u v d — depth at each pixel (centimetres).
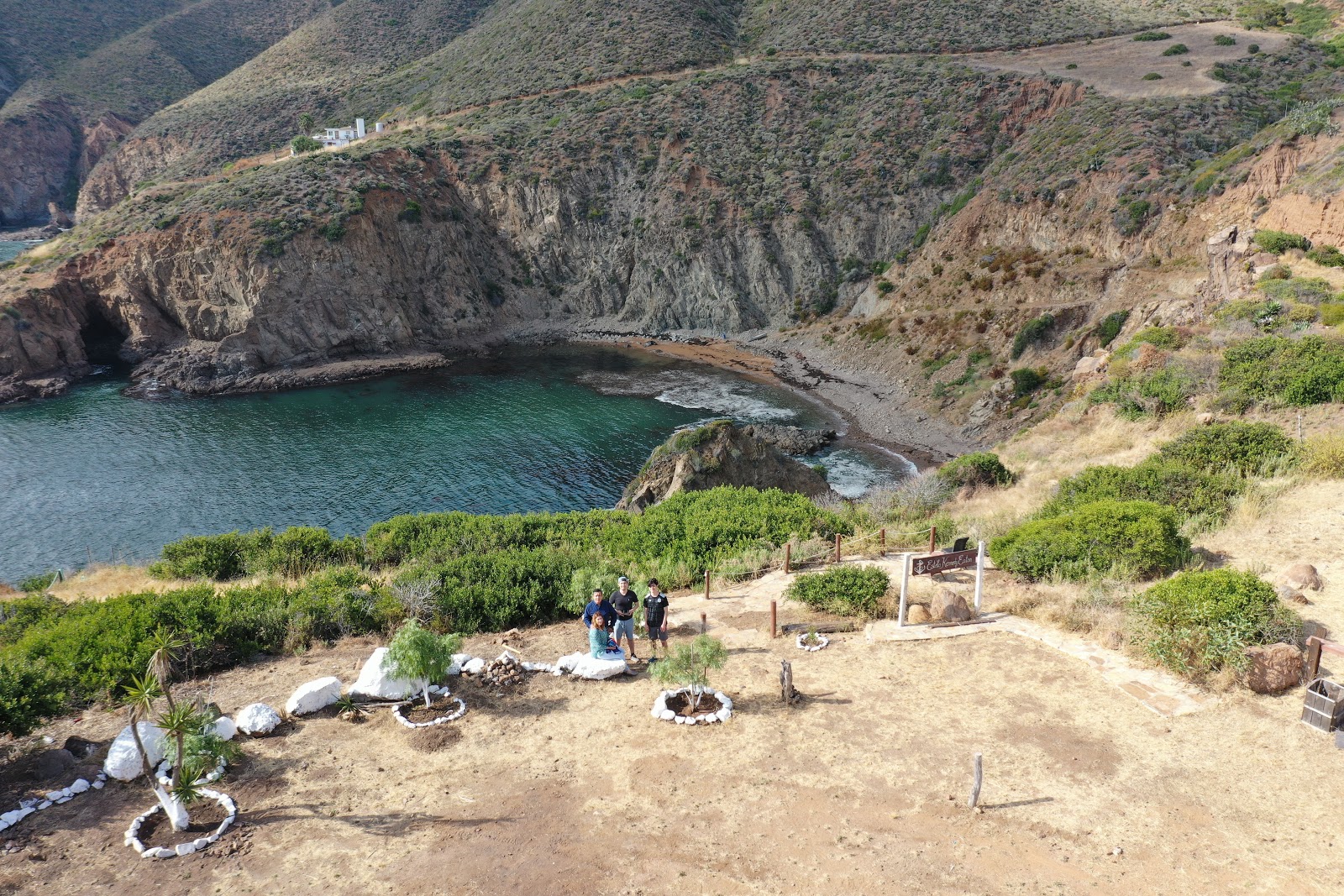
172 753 1105
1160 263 5653
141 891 956
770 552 2197
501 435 5875
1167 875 919
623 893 935
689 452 4034
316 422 6266
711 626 1697
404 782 1169
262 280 7606
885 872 948
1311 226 4062
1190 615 1348
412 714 1350
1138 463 2647
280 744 1270
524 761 1213
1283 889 883
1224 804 1027
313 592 1908
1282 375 2859
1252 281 3956
